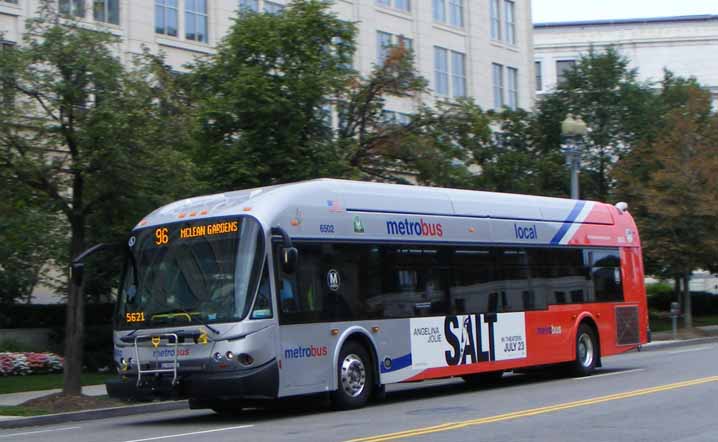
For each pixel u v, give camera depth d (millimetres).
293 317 14695
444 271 17656
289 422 14125
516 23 52844
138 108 17969
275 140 23016
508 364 18688
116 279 27734
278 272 14602
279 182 23328
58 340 29594
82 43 17891
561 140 40812
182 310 14570
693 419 12758
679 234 37906
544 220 20375
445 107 36219
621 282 22344
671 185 36906
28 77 17438
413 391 19406
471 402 16062
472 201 18750
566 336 20344
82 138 17547
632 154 38781
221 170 22656
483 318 18297
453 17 48219
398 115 41062
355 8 41719
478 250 18500
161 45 34062
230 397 14070
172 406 18953
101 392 21688
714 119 37812
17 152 17938
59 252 23625
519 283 19328
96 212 19125
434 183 26984
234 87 22594
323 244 15461
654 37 76125
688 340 35031
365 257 16156
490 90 50031
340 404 15438
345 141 25188
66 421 17109
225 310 14203
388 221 16750
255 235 14477
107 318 30734
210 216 14977
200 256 14797
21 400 20125
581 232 21344
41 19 18406
